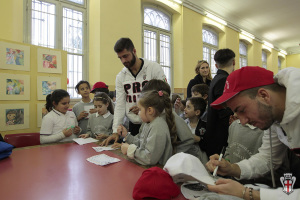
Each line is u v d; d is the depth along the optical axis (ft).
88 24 12.96
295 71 2.16
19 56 7.88
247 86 2.36
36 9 10.91
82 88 8.49
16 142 6.30
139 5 14.49
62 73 9.13
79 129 6.73
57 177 3.03
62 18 11.88
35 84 8.33
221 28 23.06
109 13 12.63
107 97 7.25
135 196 2.35
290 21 26.37
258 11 23.17
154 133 3.63
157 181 2.41
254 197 2.22
